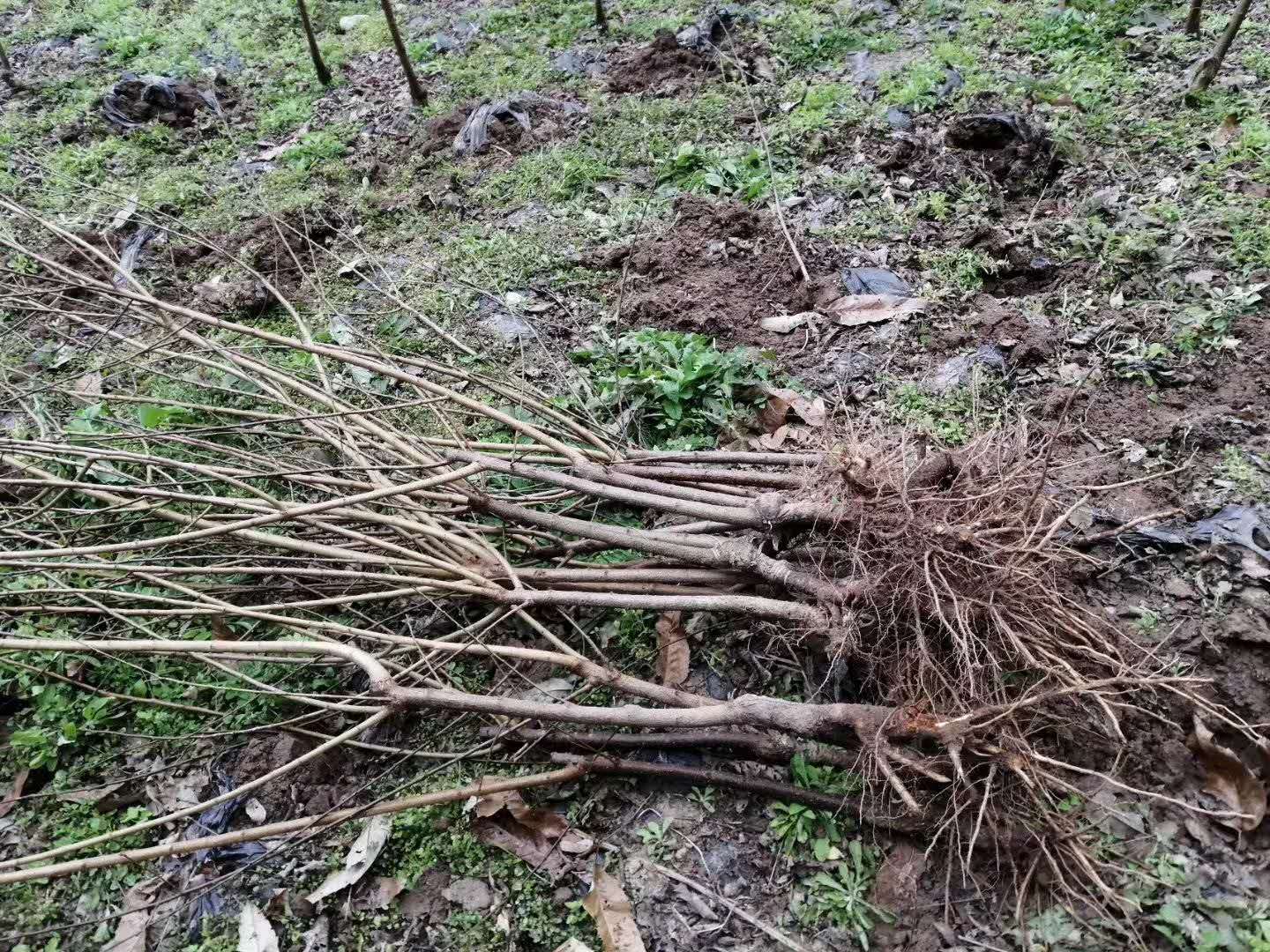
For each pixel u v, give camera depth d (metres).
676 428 3.22
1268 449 2.84
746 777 2.28
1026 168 4.09
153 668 2.65
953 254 3.73
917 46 5.20
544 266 4.07
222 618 2.68
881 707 2.08
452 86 5.47
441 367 2.87
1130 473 2.84
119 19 6.45
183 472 3.02
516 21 6.07
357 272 4.17
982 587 2.12
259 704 2.55
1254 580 2.46
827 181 4.25
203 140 5.30
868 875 2.12
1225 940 1.90
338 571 2.41
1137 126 4.24
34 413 3.04
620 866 2.19
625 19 5.89
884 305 3.55
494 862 2.22
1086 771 1.92
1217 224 3.62
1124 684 2.23
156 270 4.25
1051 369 3.24
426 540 2.62
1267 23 4.80
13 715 2.56
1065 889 1.95
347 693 2.59
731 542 2.44
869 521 2.25
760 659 2.52
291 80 5.77
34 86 5.75
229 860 2.25
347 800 2.32
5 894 2.21
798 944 2.03
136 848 2.29
